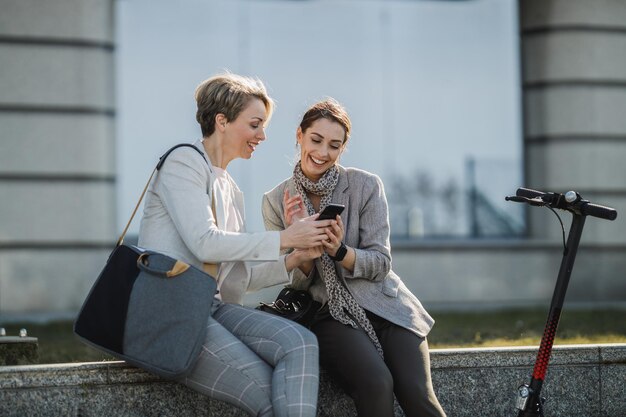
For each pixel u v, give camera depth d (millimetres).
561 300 4391
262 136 4477
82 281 11297
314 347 4008
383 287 4547
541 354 4406
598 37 12484
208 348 4004
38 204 11258
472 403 4984
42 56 11281
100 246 11359
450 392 4961
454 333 7762
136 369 4516
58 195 11297
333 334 4379
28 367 4418
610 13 12500
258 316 4195
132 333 3969
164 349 3932
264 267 4484
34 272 11219
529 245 12320
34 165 11266
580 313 10094
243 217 4566
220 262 4199
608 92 12516
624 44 12555
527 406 4379
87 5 11336
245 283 4430
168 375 3926
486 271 12234
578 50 12445
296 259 4445
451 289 12156
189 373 4020
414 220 12109
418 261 12086
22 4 11242
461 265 12180
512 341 6863
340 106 4555
